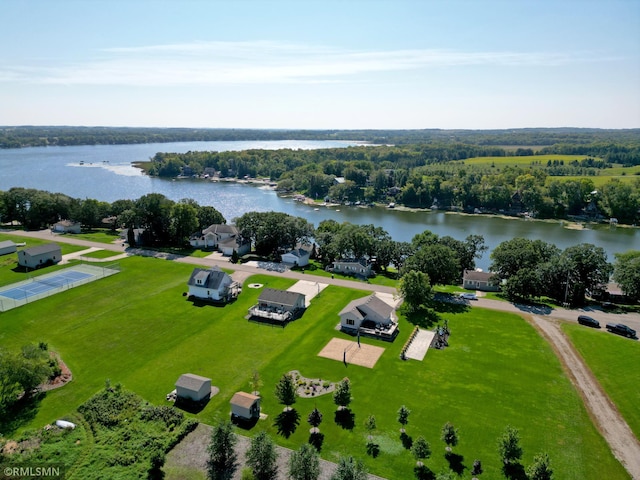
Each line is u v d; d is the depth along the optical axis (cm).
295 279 10094
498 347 6994
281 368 6331
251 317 8012
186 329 7481
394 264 10906
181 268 10700
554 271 8956
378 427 5084
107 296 8831
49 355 6191
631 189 19188
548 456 4419
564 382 6025
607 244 15112
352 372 6253
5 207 14488
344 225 12519
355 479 3922
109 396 5459
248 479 4078
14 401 5328
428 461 4572
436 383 5991
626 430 5103
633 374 6166
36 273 10112
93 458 4481
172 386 5841
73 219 14512
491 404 5541
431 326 7781
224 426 4572
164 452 4644
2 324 7475
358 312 7675
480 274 10006
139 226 13050
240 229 12475
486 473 4416
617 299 9200
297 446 4769
